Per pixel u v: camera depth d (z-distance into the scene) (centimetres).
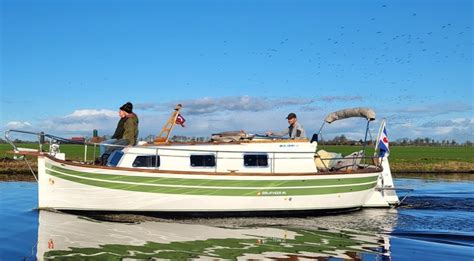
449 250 1064
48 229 1185
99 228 1221
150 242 1085
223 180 1403
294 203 1468
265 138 1549
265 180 1434
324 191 1503
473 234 1239
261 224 1348
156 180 1366
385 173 1734
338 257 991
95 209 1370
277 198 1449
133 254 975
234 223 1352
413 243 1131
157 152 1396
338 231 1266
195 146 1434
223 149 1450
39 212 1377
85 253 974
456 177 3372
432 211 1625
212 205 1404
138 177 1358
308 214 1501
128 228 1234
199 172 1384
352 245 1102
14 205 1577
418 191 2292
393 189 1692
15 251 982
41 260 918
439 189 2400
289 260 957
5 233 1137
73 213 1380
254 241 1123
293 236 1194
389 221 1424
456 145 12019
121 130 1449
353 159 1666
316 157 1574
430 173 3859
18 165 3253
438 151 7162
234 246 1066
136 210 1380
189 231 1222
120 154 1417
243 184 1418
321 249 1055
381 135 1727
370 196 1667
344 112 1688
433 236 1213
